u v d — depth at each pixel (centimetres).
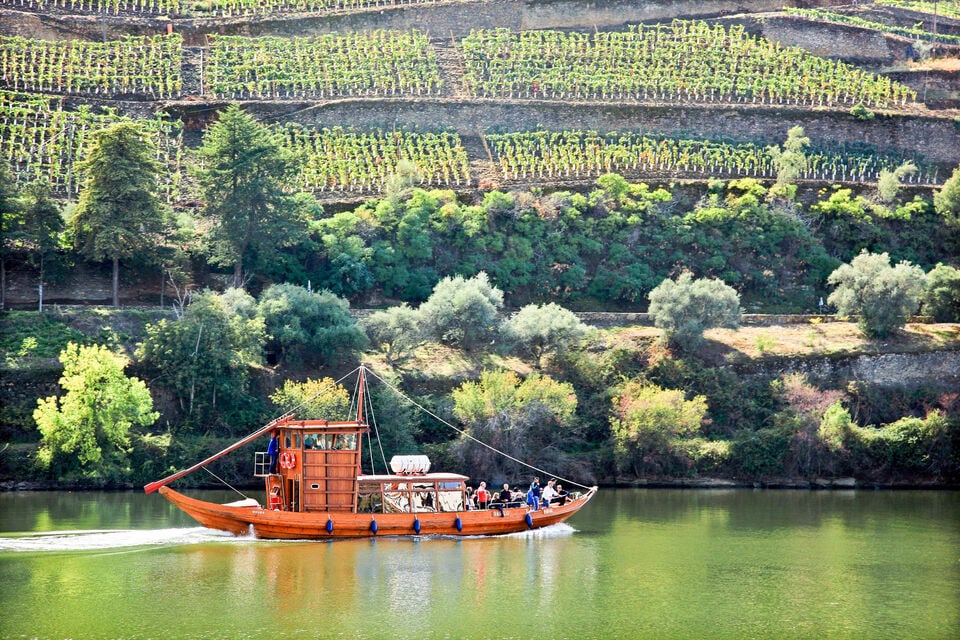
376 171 15212
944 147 17425
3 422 9881
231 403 10481
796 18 19275
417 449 10200
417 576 5912
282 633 4788
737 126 17088
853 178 16338
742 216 14500
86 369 9400
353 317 11706
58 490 9450
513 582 5834
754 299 14188
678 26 18950
